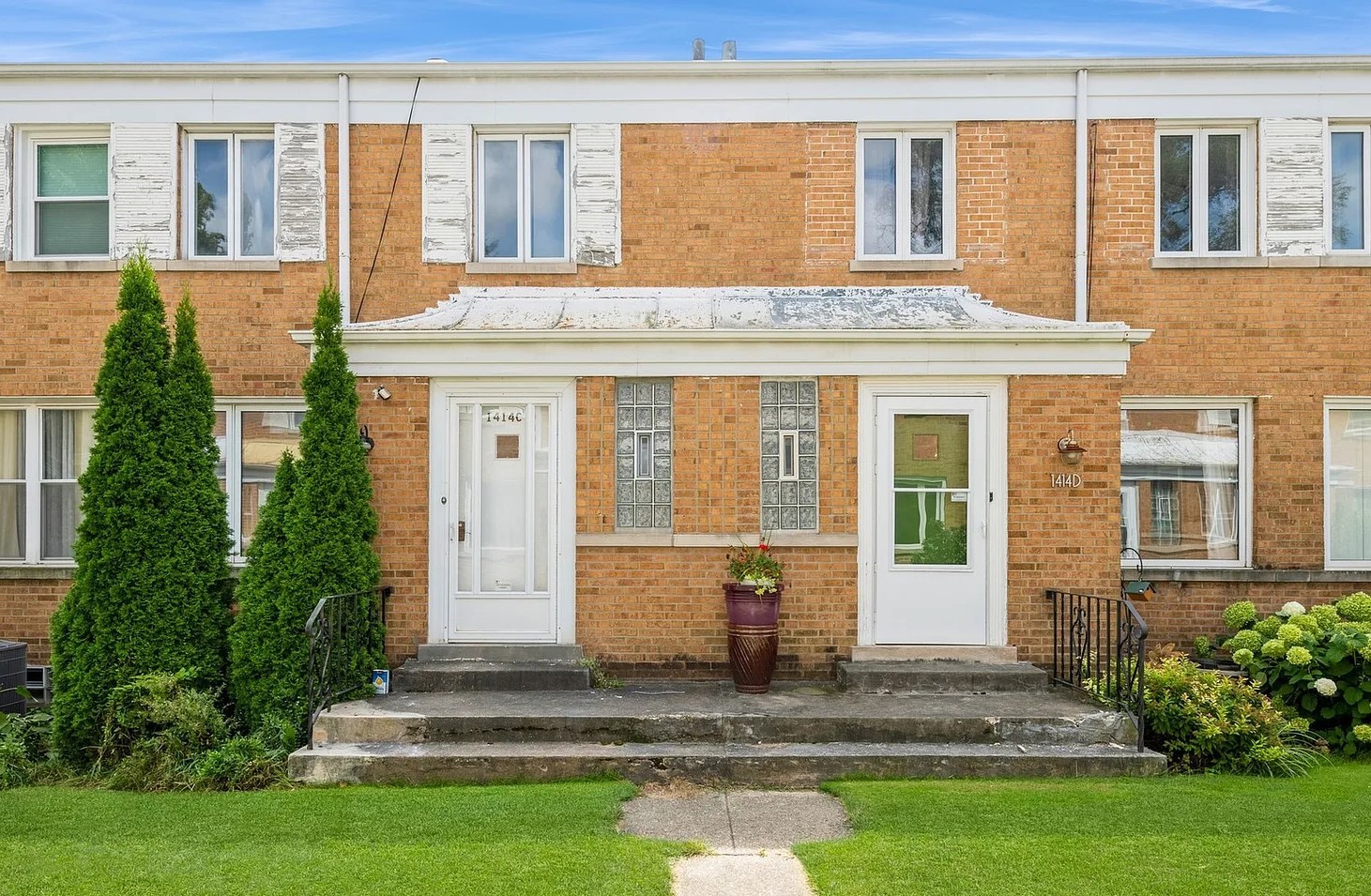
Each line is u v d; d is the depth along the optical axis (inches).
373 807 260.5
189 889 209.2
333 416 336.5
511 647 349.4
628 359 352.8
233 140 421.1
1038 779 285.6
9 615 405.1
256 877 214.7
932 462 355.9
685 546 352.5
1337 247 415.5
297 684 319.3
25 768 306.5
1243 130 414.0
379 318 409.7
